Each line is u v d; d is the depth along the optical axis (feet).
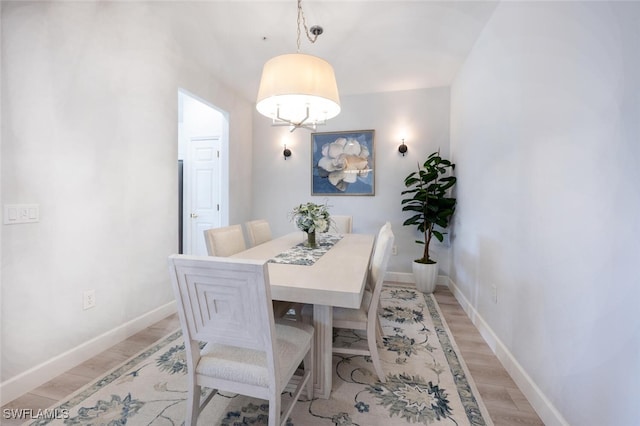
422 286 11.22
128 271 7.50
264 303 3.37
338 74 11.05
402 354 6.71
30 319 5.42
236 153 13.15
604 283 3.63
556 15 4.70
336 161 13.46
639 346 3.14
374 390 5.43
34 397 5.20
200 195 14.01
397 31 8.16
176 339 7.38
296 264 5.85
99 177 6.70
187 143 14.07
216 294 3.54
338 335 7.63
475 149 8.74
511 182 6.23
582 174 4.07
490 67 7.53
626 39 3.34
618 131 3.45
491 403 5.13
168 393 5.30
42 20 5.49
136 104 7.66
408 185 11.73
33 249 5.46
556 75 4.69
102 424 4.57
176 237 9.22
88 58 6.36
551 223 4.77
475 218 8.68
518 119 5.97
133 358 6.47
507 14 6.52
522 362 5.56
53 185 5.76
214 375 3.89
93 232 6.58
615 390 3.43
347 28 8.01
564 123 4.48
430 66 10.39
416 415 4.80
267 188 14.40
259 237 9.04
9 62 5.05
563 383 4.36
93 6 6.42
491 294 7.24
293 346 4.37
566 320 4.34
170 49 8.80
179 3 6.93
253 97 13.57
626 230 3.32
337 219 11.41
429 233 11.44
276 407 3.65
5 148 5.02
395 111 12.79
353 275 5.06
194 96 10.21
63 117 5.90
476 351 6.90
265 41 8.65
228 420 4.66
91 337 6.55
